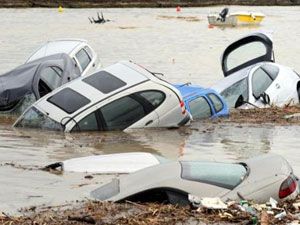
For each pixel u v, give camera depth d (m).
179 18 118.94
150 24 103.38
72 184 17.66
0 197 16.19
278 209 14.62
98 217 13.87
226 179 15.15
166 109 29.50
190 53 66.25
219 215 13.94
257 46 40.91
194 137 27.80
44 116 28.75
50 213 14.48
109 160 19.70
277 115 33.47
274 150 25.12
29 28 92.19
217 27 101.56
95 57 40.47
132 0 153.88
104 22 105.12
